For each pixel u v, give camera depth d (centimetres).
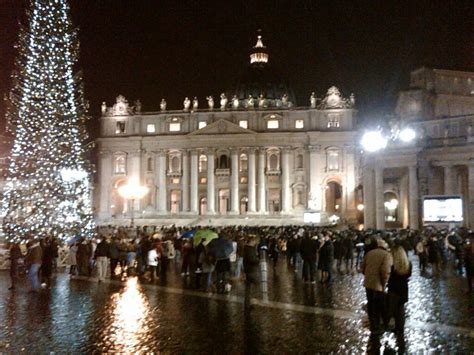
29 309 2025
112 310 1988
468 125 7625
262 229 6819
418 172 6819
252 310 1972
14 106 3950
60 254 3825
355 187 11281
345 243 3472
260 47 13188
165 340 1503
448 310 1958
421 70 8919
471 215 6525
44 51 3859
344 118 11462
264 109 11675
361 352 1368
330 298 2264
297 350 1388
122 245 3519
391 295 1553
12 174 3850
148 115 12044
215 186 11700
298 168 11500
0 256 3656
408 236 4175
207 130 11600
